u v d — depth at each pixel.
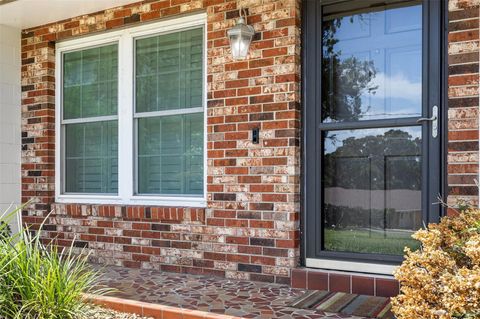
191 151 5.03
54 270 3.22
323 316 3.43
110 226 5.38
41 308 3.06
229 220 4.61
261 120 4.45
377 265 4.05
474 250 2.38
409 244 3.98
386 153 4.11
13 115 6.03
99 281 4.51
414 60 3.99
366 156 4.20
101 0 5.15
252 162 4.50
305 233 4.37
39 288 3.11
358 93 4.23
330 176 4.34
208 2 4.77
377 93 4.15
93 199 5.59
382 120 4.09
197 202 4.90
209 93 4.75
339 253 4.23
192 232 4.84
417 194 3.97
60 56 5.93
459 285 2.24
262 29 4.46
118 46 5.48
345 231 4.27
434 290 2.46
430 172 3.87
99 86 5.66
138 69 5.36
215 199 4.70
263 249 4.43
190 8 4.88
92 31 5.55
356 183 4.24
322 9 4.38
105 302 3.69
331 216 4.33
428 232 2.82
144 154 5.32
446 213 3.78
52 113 5.94
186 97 5.05
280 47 4.38
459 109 3.66
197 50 4.98
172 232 4.97
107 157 5.60
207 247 4.75
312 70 4.38
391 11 4.10
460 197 3.63
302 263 4.36
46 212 5.85
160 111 5.20
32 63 6.02
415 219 3.97
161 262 5.03
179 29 5.08
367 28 4.20
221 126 4.68
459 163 3.64
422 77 3.92
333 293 3.99
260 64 4.47
